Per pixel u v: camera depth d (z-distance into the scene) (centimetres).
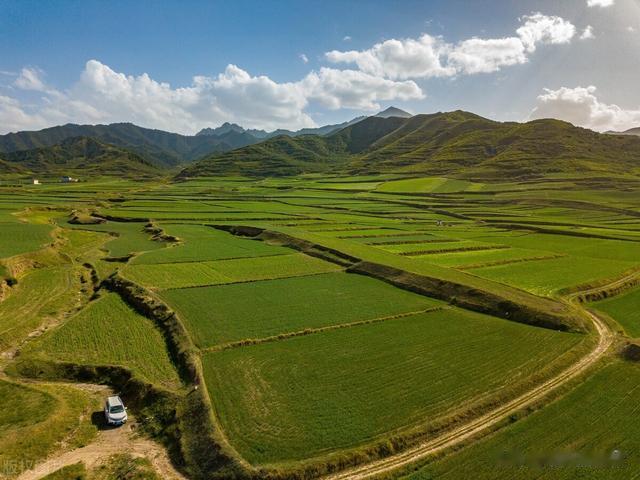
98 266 8000
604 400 3644
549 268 8006
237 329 4869
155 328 5041
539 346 4619
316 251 9025
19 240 8706
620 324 5572
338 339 4716
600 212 16550
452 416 3281
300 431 3067
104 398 3791
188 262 8012
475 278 6944
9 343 4738
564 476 2716
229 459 2773
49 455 3034
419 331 4994
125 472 2830
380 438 3006
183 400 3500
